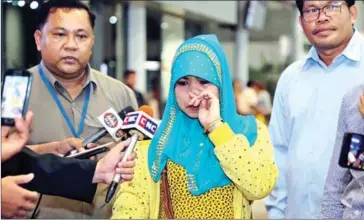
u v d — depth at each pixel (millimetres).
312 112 2602
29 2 4949
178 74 1854
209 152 1866
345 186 2143
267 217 2842
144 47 10109
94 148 2166
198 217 1848
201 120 1824
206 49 1864
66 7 2439
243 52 13367
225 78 1885
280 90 2746
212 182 1845
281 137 2742
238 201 1868
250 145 1872
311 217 2553
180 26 11922
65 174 1936
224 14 11477
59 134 2467
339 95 2553
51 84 2484
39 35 2512
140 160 1926
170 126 1922
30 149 2070
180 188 1868
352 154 1854
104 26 8891
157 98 10016
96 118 2543
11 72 1785
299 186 2594
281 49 15047
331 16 2479
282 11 13781
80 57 2441
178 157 1876
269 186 1835
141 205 1890
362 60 2551
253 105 9242
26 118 1775
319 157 2547
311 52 2652
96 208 2324
